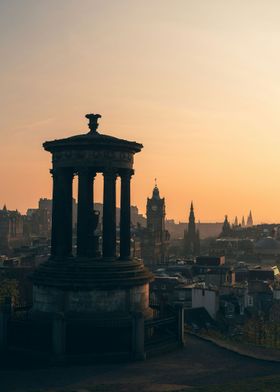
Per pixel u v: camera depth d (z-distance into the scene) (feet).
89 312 121.70
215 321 342.85
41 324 117.80
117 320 119.75
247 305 405.39
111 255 128.98
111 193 129.18
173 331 130.93
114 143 128.57
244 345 133.39
